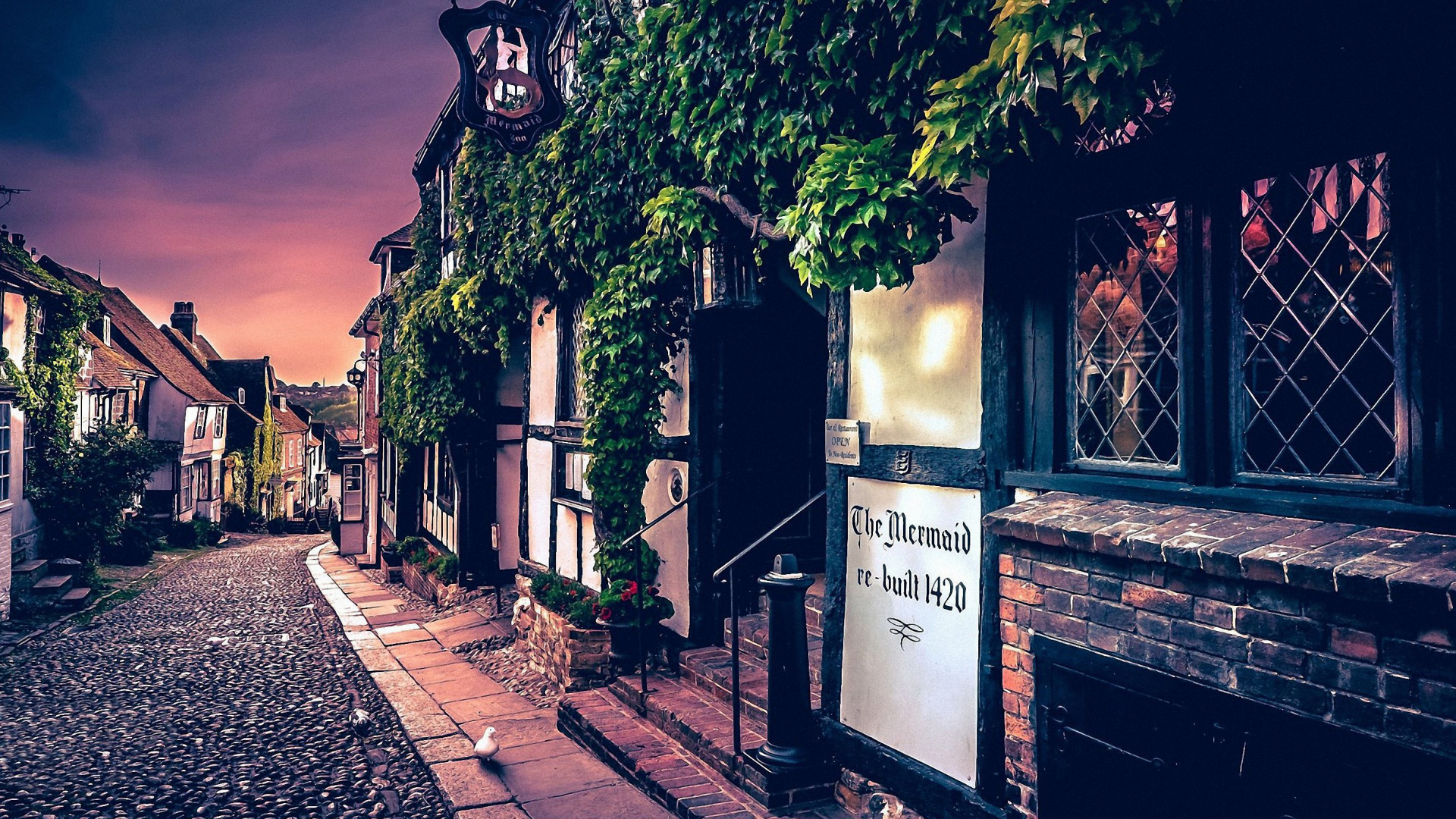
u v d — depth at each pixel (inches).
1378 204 102.0
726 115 190.7
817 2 159.6
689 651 267.3
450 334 498.9
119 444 802.2
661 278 259.3
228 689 353.7
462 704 301.9
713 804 186.7
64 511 748.6
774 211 199.3
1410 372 98.2
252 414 1775.3
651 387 271.4
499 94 358.9
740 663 250.2
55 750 272.2
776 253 241.4
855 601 190.2
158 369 1307.8
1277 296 113.0
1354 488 103.7
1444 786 85.3
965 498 161.0
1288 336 111.8
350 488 1053.2
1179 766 112.5
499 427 525.0
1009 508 141.9
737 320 274.8
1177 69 118.5
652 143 245.0
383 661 381.7
